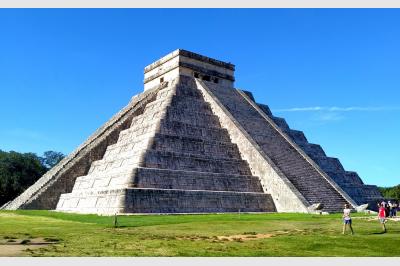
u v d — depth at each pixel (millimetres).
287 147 46656
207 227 23328
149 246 15844
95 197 35812
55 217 30750
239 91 57250
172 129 42000
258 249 15680
